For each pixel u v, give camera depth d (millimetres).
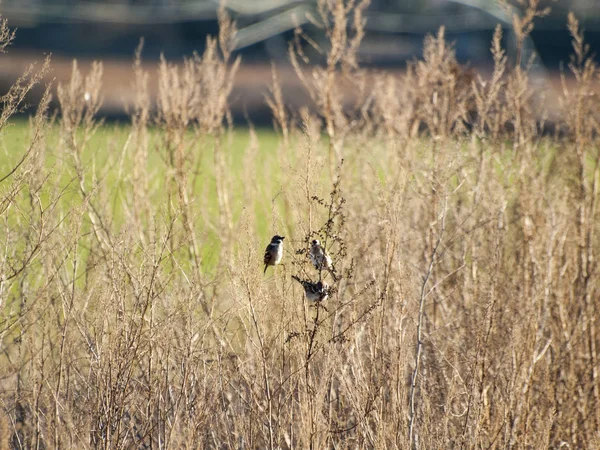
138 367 16922
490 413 17281
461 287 19484
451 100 22141
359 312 16469
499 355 17750
